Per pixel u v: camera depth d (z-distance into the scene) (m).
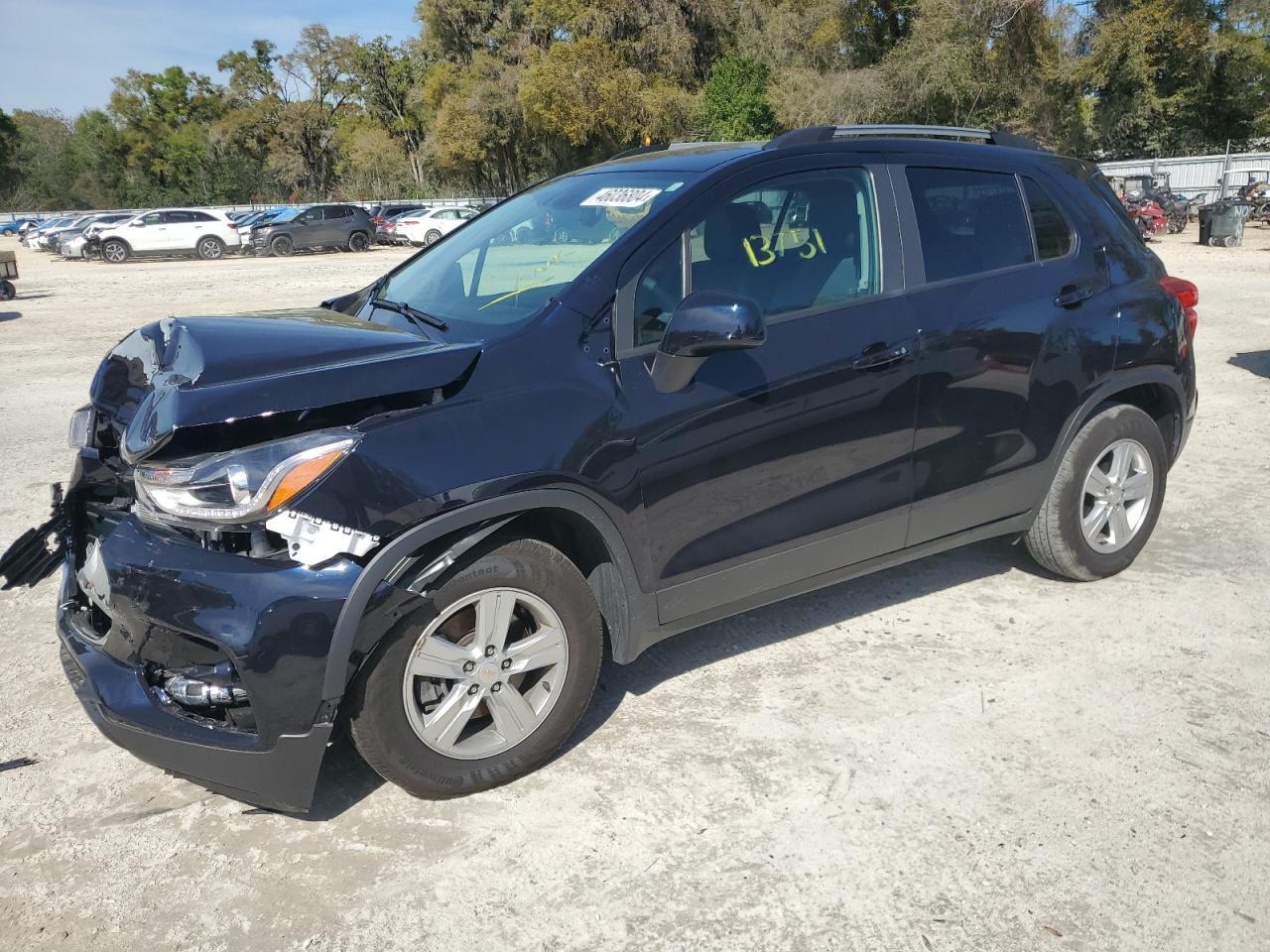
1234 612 4.00
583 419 2.83
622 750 3.13
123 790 3.02
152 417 2.55
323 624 2.47
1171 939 2.33
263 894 2.54
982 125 37.19
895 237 3.54
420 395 2.70
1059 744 3.12
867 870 2.58
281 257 33.62
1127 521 4.27
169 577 2.53
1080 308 3.92
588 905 2.48
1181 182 35.56
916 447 3.55
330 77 80.50
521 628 2.97
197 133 86.88
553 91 50.50
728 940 2.36
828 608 4.12
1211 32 36.50
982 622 3.96
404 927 2.42
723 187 3.27
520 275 3.29
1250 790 2.87
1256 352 9.53
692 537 3.12
